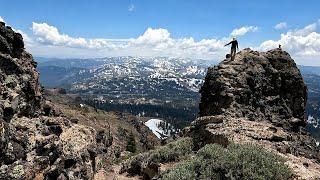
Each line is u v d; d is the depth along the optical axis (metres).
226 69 45.56
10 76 29.00
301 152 30.03
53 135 28.20
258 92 45.12
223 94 42.94
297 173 21.36
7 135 24.11
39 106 31.70
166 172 27.08
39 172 25.48
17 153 24.61
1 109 25.30
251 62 47.44
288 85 47.47
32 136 26.98
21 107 28.20
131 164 36.38
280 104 45.88
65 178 27.22
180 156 31.98
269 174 21.06
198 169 24.61
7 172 23.39
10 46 30.56
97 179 32.75
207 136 31.88
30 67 32.22
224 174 22.91
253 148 24.33
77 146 31.22
